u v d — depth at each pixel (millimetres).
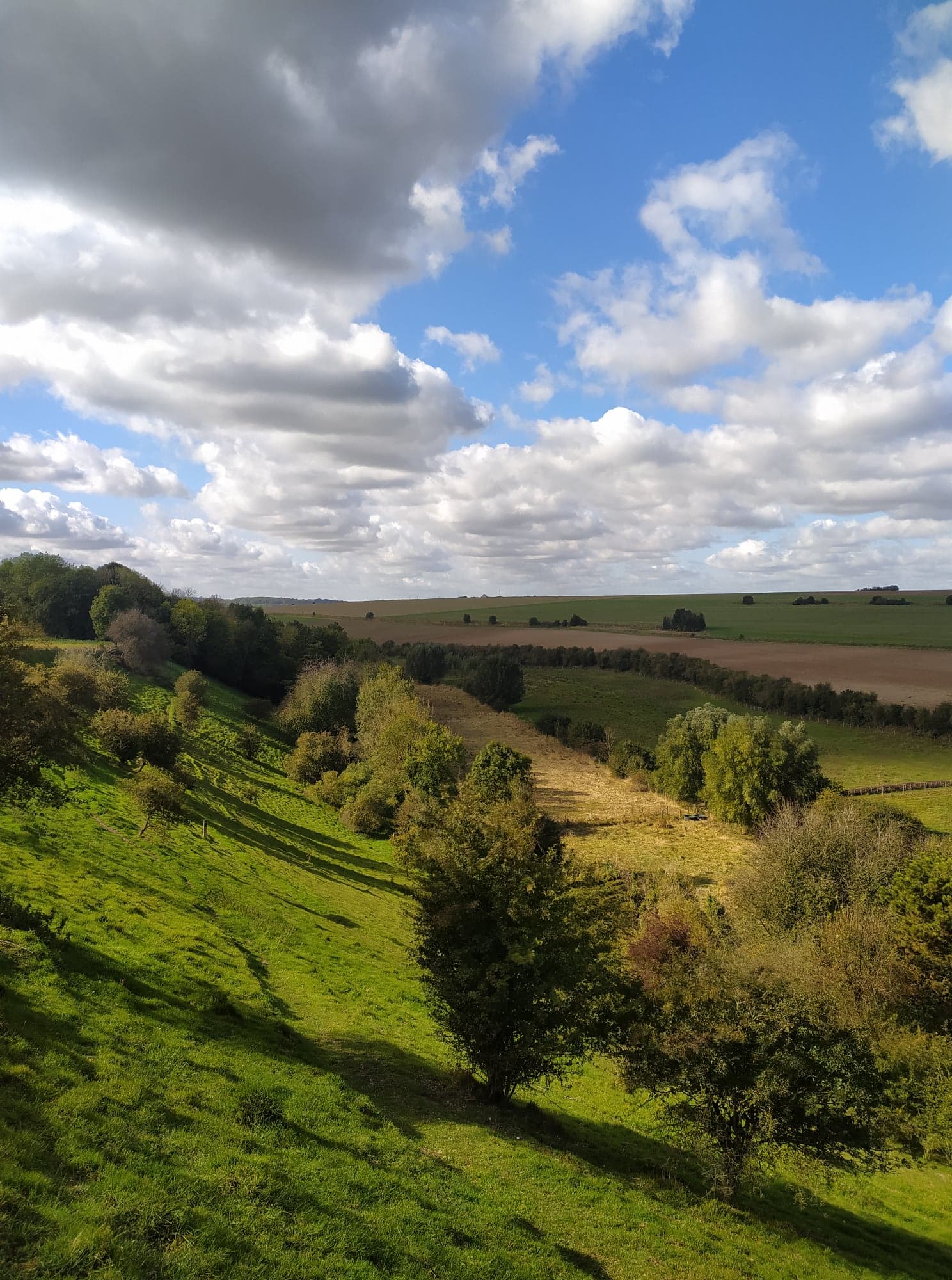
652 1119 24953
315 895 42750
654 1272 13195
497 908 19328
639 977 23453
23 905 21094
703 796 86750
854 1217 21078
